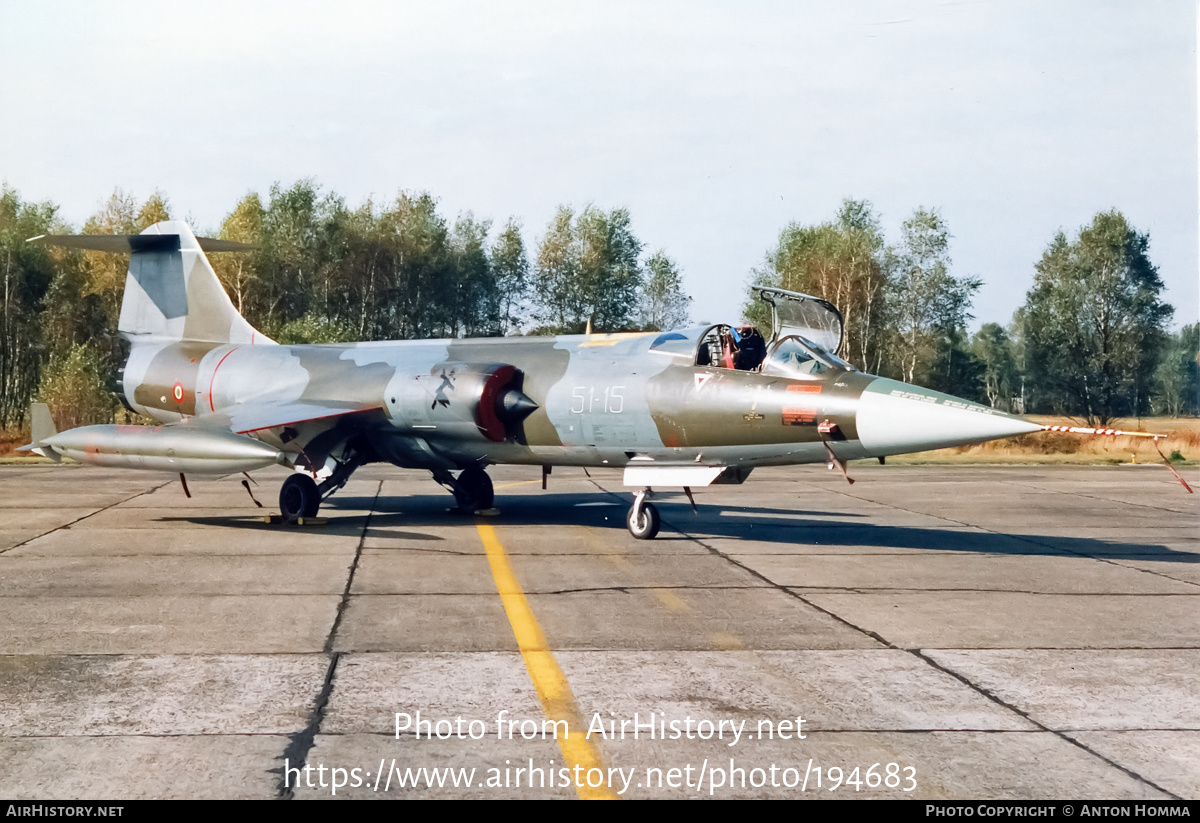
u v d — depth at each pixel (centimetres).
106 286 5056
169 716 581
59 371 3850
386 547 1243
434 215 5584
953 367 6109
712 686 652
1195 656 746
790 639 786
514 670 685
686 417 1258
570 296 5653
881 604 929
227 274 5084
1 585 982
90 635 778
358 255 5369
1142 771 510
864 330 5031
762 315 5031
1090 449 3869
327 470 1510
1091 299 5091
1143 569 1153
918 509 1795
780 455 1226
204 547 1236
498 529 1429
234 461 1313
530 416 1382
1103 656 744
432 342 1591
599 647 752
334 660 707
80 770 497
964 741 552
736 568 1119
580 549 1245
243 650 734
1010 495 2069
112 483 2155
